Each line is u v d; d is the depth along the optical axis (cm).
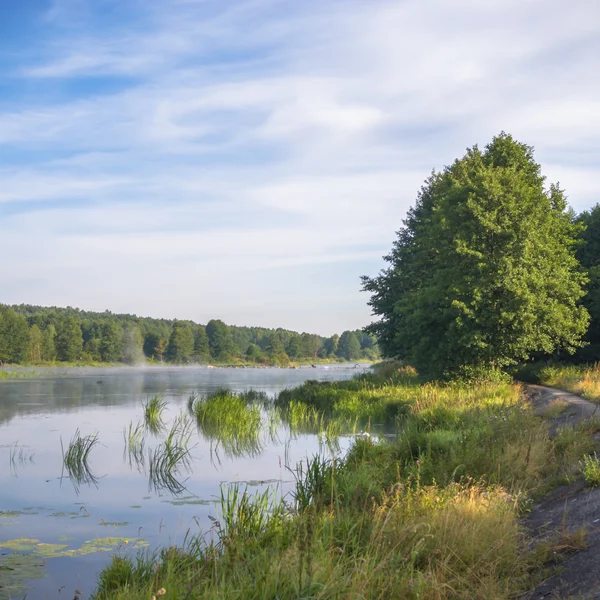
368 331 5266
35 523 1205
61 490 1499
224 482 1568
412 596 654
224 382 7200
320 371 14050
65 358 17575
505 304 3306
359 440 1733
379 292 5238
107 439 2316
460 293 3359
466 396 2805
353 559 733
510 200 3503
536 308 3406
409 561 764
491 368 3416
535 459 1265
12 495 1445
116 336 19125
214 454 1995
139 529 1157
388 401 3119
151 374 10512
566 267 3884
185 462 1855
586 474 1075
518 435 1507
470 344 3262
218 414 2889
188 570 764
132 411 3344
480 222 3425
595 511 900
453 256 3522
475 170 4209
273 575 675
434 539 805
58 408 3494
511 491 1104
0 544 1066
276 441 2262
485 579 705
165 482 1575
